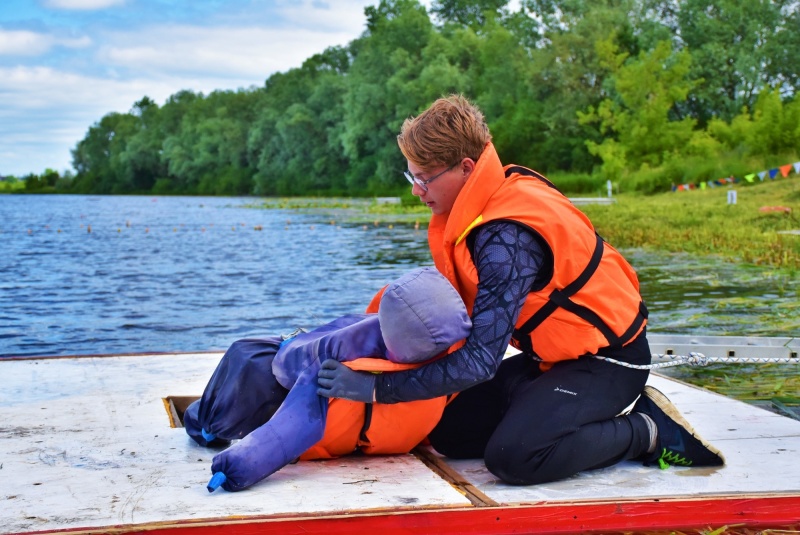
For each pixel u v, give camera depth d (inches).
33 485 92.3
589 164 1509.6
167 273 453.1
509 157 1641.2
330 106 2395.4
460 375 92.1
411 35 2247.8
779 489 95.3
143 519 81.3
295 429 94.6
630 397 102.4
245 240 716.7
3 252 613.0
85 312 315.3
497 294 92.0
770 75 1471.5
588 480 99.3
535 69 1619.1
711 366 197.9
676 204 755.4
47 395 136.9
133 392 139.3
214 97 3309.5
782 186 754.2
